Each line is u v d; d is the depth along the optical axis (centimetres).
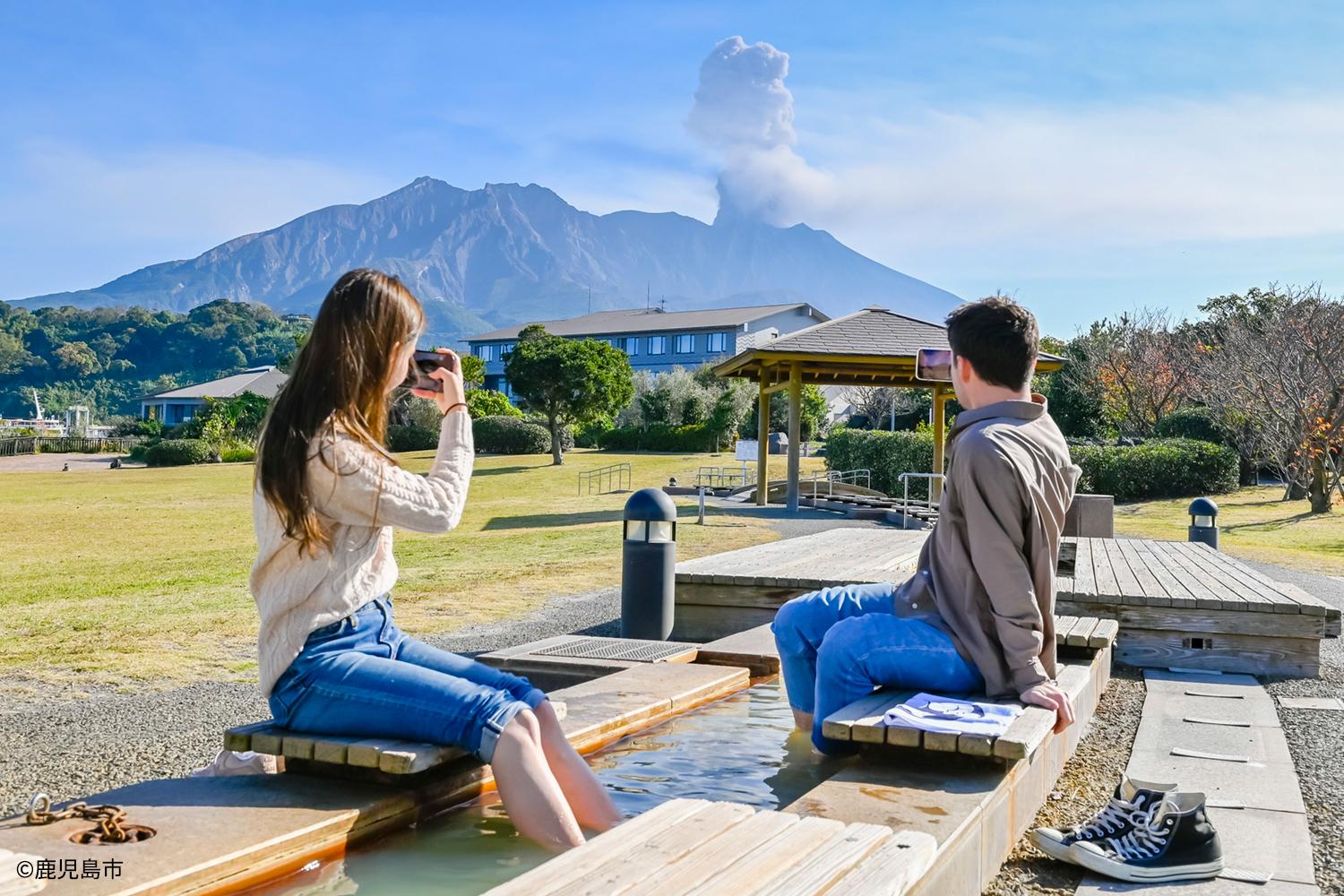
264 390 9219
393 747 254
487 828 271
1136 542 1141
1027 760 315
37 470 5347
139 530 2238
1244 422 2894
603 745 380
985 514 320
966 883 250
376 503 255
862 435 3161
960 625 333
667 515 684
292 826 231
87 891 191
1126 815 284
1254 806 344
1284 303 2780
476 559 1396
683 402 5359
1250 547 1659
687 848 205
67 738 460
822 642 354
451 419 287
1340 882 277
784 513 2280
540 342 4309
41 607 966
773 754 371
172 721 496
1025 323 339
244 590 1118
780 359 2323
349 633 264
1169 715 492
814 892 185
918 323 2395
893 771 292
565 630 780
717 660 536
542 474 3816
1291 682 593
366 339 260
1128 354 3728
